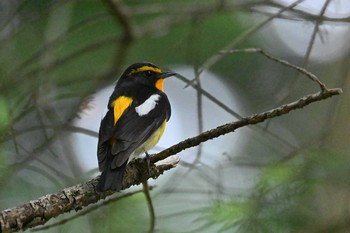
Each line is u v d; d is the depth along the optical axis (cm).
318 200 1070
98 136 1009
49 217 775
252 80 1809
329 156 1030
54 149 1281
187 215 1116
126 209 1109
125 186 898
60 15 1241
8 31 1277
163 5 1220
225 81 1822
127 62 1592
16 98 1227
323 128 1152
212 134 830
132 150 930
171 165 904
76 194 795
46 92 1120
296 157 1057
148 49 1603
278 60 873
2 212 746
